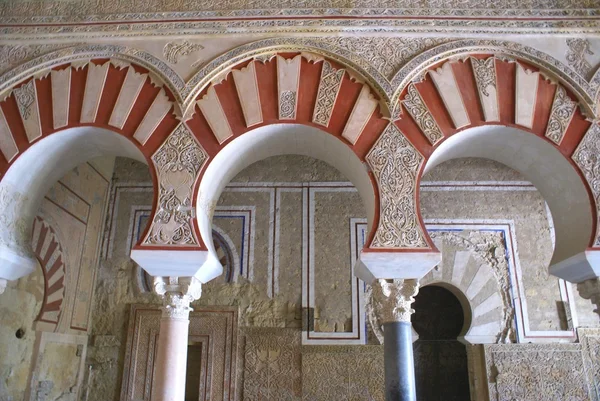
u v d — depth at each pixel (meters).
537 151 3.06
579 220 2.90
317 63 3.09
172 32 3.17
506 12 3.16
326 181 4.57
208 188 2.97
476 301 4.21
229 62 3.07
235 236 4.43
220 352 4.11
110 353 4.18
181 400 2.67
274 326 4.18
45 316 3.72
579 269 2.86
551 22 3.14
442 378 5.01
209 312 4.21
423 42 3.13
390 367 2.64
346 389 3.98
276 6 3.22
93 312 4.30
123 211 4.57
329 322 4.16
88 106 3.02
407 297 2.72
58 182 3.88
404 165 2.88
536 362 4.02
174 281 2.77
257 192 4.55
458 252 4.34
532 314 4.16
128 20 3.21
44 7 3.27
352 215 4.46
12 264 2.93
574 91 3.00
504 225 4.42
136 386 4.05
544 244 4.36
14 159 2.94
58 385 3.82
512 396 3.95
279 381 4.02
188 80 3.03
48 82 3.10
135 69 3.10
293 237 4.41
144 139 2.95
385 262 2.71
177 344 2.71
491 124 2.95
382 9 3.20
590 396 3.93
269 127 2.98
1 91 3.06
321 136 3.03
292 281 4.29
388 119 2.96
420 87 3.03
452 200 4.50
